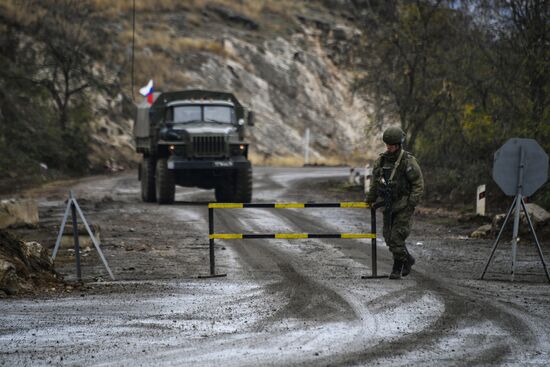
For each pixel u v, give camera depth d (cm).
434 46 8438
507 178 3269
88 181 10512
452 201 7225
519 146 3262
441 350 2002
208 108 7350
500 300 2716
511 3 6456
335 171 14000
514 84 6525
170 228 5256
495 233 4794
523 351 1994
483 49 6975
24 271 2970
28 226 4794
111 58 15475
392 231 3145
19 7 13212
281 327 2273
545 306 2605
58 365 1869
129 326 2300
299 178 11731
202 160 7012
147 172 7425
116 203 7275
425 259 3866
